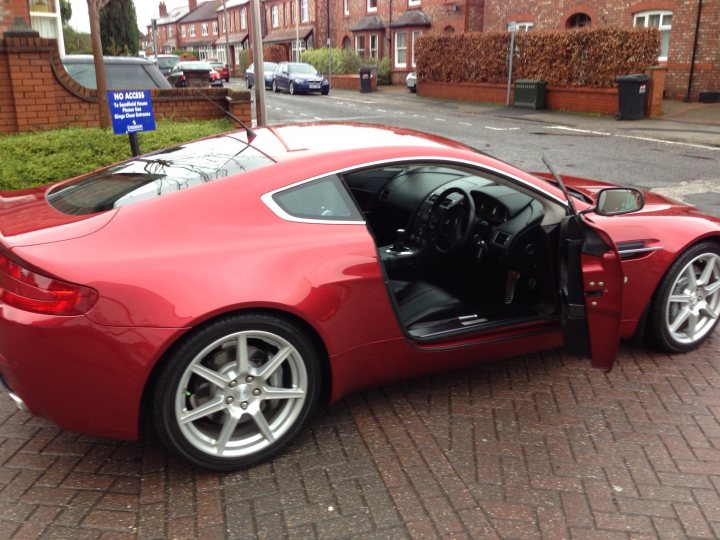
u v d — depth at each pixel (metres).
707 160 11.30
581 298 3.05
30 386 2.55
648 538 2.41
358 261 2.91
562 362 3.80
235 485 2.73
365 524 2.48
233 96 9.49
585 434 3.08
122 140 7.46
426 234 3.79
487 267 3.83
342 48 40.06
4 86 8.22
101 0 7.92
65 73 8.73
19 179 6.38
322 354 2.95
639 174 9.95
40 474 2.80
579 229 3.01
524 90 21.44
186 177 2.96
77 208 2.90
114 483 2.74
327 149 3.12
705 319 3.94
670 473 2.79
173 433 2.63
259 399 2.79
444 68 26.34
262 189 2.86
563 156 11.80
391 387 3.54
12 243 2.59
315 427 3.17
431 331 3.32
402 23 32.91
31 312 2.49
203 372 2.66
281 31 53.41
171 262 2.59
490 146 13.19
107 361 2.49
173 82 17.86
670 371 3.69
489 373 3.68
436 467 2.83
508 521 2.49
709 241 3.78
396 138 3.39
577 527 2.46
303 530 2.46
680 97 20.09
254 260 2.69
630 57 18.28
